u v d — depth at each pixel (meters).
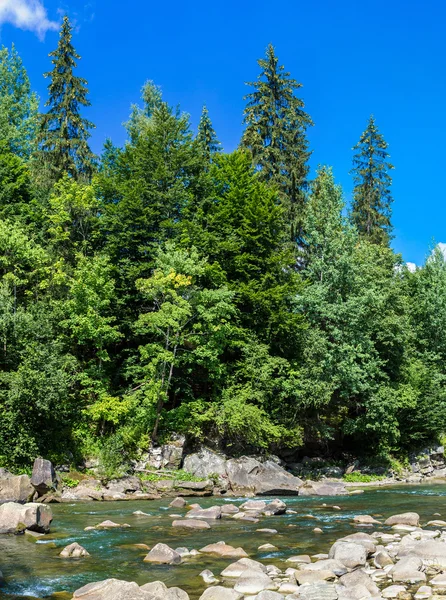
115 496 21.86
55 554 11.38
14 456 22.42
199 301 28.80
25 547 11.96
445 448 38.59
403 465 36.28
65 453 24.62
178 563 10.82
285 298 35.00
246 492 25.38
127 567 10.43
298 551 12.09
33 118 45.28
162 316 27.27
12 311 27.30
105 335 28.66
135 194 33.34
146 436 27.03
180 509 18.89
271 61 43.59
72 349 30.38
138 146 36.78
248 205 34.62
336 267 36.41
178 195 34.41
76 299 28.86
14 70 49.69
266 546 12.42
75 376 26.83
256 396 29.20
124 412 26.64
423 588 8.94
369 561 11.19
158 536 13.63
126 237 32.72
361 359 35.00
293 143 43.53
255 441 28.41
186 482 24.53
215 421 27.81
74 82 39.62
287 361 31.98
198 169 37.78
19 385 23.33
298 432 30.84
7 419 22.77
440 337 46.03
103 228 33.84
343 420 35.59
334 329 33.72
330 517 17.33
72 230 34.72
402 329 37.19
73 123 39.31
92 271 28.80
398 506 20.12
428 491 26.31
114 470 24.30
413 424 37.81
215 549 11.88
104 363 31.12
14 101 48.34
